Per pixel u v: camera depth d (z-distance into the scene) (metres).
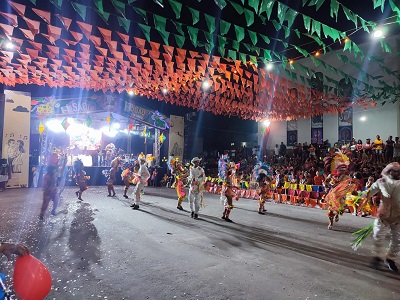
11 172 17.62
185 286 4.05
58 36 4.90
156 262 4.99
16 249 2.06
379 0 4.17
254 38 4.69
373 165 15.44
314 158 18.77
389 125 17.69
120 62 7.54
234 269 4.75
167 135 23.41
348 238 6.95
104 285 4.04
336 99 14.46
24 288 1.96
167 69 8.77
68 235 6.66
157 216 9.23
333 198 7.85
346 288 4.09
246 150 24.92
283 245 6.25
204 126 29.72
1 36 5.59
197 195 9.11
